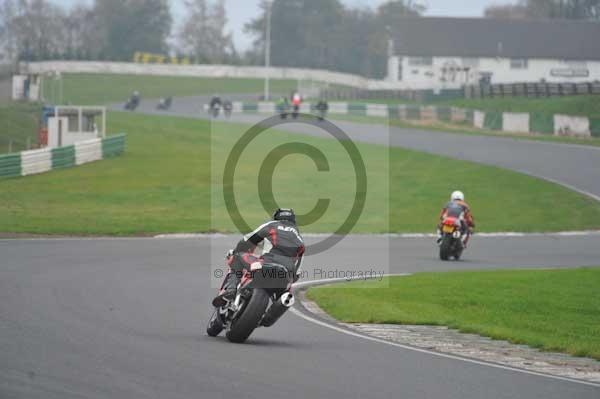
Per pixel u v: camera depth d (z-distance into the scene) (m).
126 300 46.38
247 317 35.28
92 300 45.50
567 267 73.75
